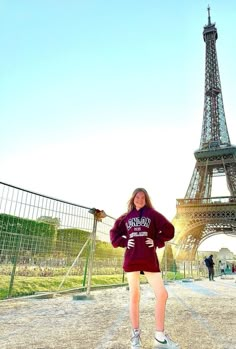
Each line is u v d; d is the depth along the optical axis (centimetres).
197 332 475
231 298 1034
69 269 948
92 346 376
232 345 395
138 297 386
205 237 6047
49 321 548
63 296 980
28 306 735
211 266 2734
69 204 916
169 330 491
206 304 852
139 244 387
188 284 1944
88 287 930
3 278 772
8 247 745
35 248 834
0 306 712
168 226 394
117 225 431
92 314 638
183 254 5247
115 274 1322
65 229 953
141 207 419
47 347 369
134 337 366
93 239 981
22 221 779
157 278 389
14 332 451
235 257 11419
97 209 998
